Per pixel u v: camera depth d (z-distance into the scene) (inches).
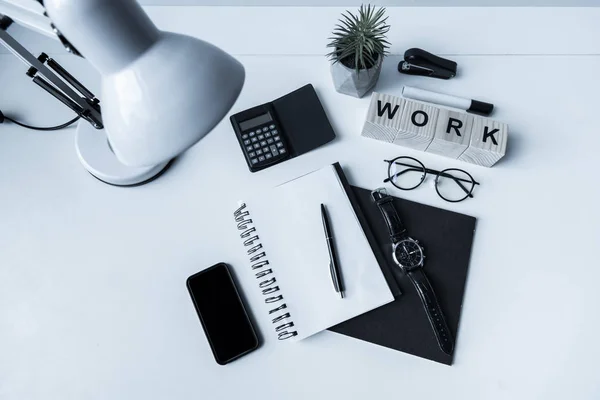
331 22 30.0
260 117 27.0
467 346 24.4
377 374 24.3
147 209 26.5
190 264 25.7
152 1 30.6
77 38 13.2
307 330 24.5
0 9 14.7
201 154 27.2
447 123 25.3
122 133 15.6
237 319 24.6
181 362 24.5
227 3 31.1
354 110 27.9
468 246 25.6
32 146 27.4
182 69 14.5
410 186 26.6
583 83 28.4
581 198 26.4
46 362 24.4
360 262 25.3
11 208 26.4
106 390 24.2
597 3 30.4
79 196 26.6
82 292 25.3
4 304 25.0
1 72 28.7
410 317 24.7
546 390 23.9
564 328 24.6
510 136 27.3
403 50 29.1
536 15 29.9
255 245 25.7
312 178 26.5
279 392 24.2
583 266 25.5
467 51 29.1
